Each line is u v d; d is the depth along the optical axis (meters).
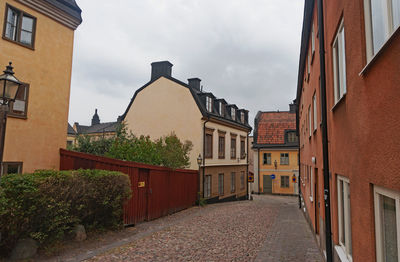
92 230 8.56
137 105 22.23
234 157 25.73
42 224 6.45
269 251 7.46
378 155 2.85
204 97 21.34
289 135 35.34
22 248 6.05
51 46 10.97
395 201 2.65
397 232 2.53
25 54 10.02
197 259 6.75
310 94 10.88
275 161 34.84
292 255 7.09
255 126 37.50
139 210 11.31
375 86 2.91
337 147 5.21
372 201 3.17
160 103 21.36
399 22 2.49
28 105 10.08
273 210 16.72
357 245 3.71
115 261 6.39
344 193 4.79
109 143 18.05
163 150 14.80
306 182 13.60
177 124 20.50
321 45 5.75
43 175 6.53
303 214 15.43
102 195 8.27
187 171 16.73
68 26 11.69
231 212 14.87
